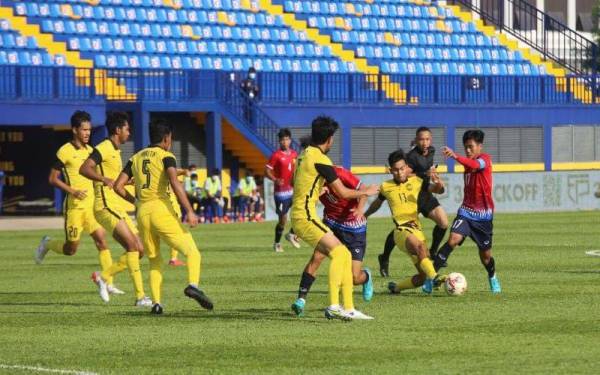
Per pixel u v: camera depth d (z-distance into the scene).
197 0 92.00
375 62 95.12
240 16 92.81
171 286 34.69
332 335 23.52
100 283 29.84
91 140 76.56
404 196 30.77
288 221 75.19
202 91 79.88
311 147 25.77
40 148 80.56
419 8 103.06
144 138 77.19
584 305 28.05
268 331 24.22
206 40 89.50
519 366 19.66
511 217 72.00
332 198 28.25
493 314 26.48
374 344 22.27
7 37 80.88
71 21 85.00
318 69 91.81
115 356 21.27
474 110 90.19
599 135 95.69
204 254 46.78
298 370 19.64
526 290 31.66
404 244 30.66
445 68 98.56
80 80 76.38
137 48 86.06
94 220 32.38
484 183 30.80
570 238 53.41
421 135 37.28
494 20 106.31
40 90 75.00
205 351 21.69
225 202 78.44
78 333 24.34
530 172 81.38
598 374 18.89
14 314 27.73
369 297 28.98
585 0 120.69
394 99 87.44
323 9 98.12
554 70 103.12
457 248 47.75
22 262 43.91
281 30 93.56
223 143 83.25
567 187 83.19
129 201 27.78
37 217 76.69
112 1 87.94
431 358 20.59
